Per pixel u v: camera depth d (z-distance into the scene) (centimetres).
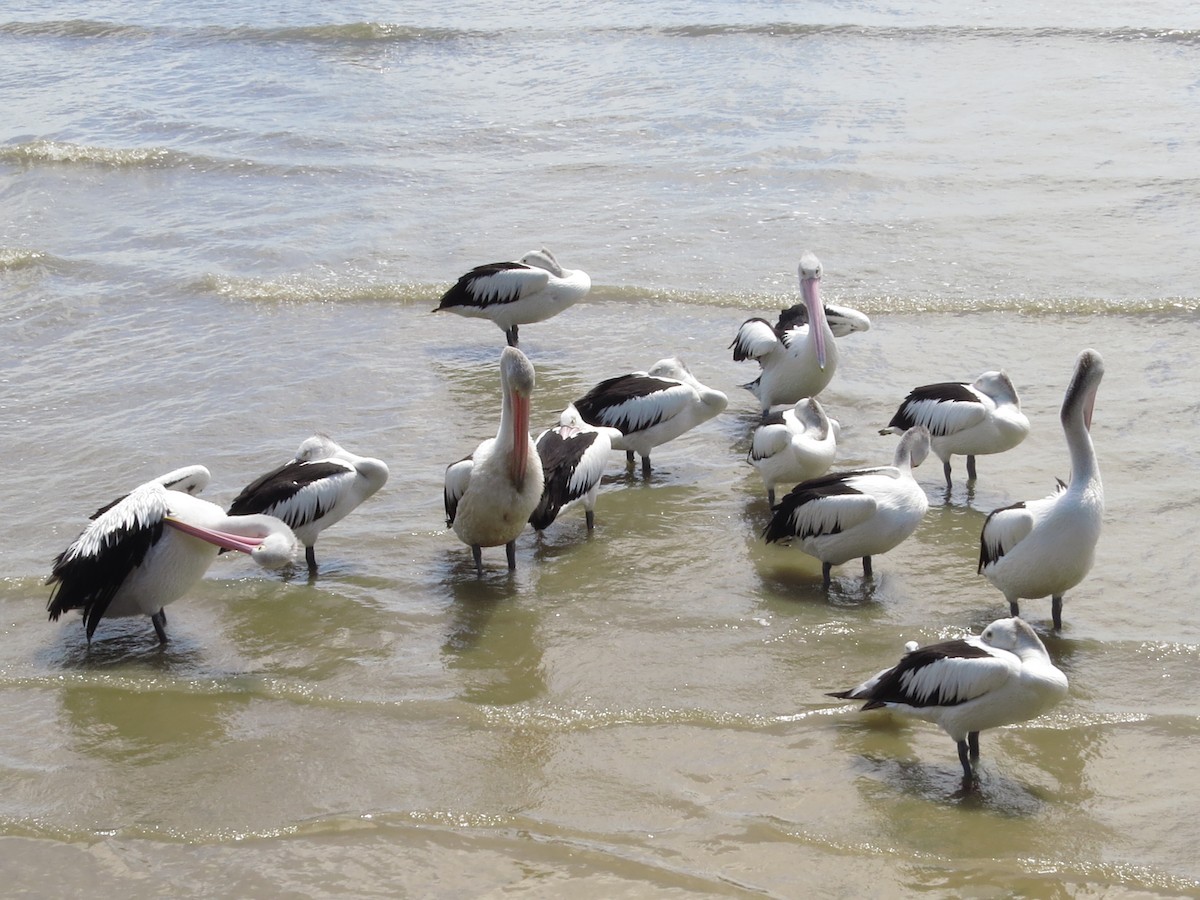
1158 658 859
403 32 2539
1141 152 1859
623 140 2011
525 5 2659
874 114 2064
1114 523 1024
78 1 2806
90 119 2181
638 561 1015
